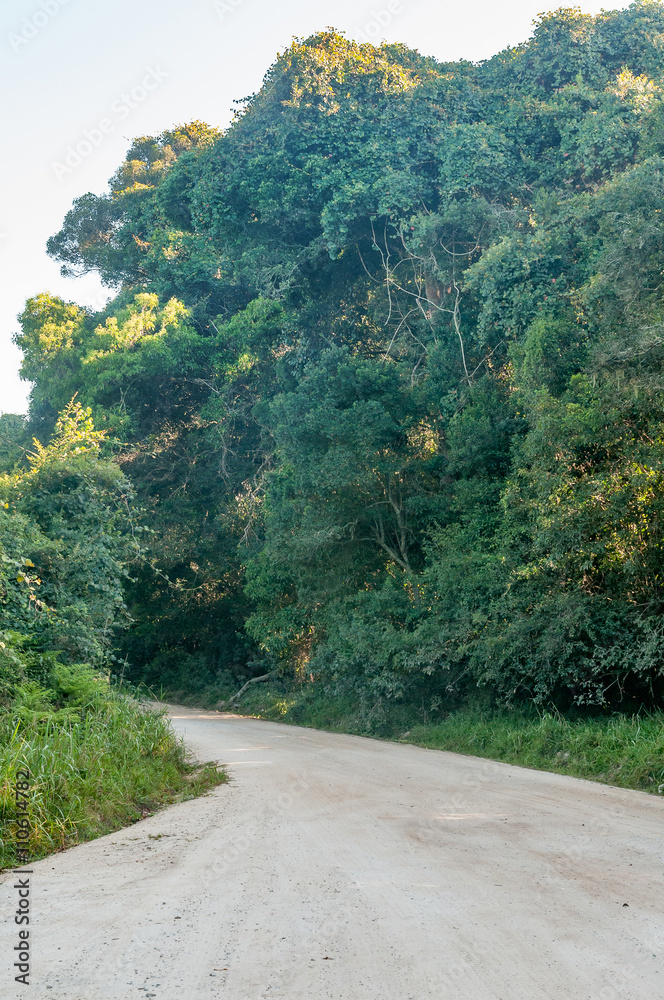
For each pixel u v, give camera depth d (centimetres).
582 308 2008
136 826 838
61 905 506
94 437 2144
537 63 3002
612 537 1533
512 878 561
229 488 3844
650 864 606
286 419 2712
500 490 2173
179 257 4144
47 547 1714
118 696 1527
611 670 1594
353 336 3325
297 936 434
